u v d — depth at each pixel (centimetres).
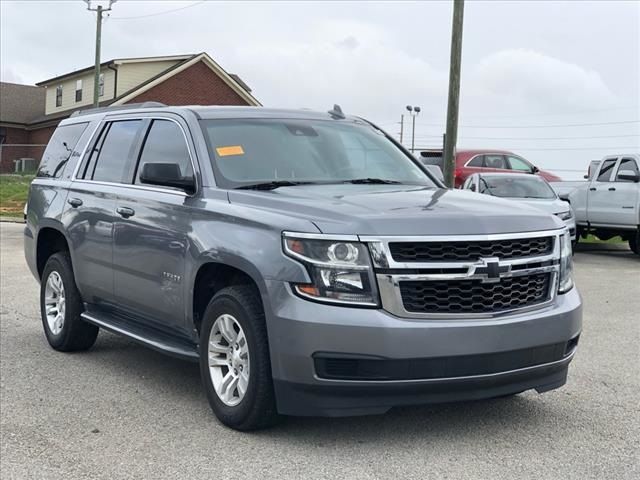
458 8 1616
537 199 1474
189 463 433
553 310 465
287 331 430
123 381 608
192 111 587
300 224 441
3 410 532
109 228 614
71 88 4459
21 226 2105
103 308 665
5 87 5028
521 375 448
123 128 662
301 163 569
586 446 456
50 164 767
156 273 554
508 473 414
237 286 482
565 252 490
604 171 1639
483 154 2128
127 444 464
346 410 427
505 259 446
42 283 739
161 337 579
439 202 484
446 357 421
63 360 678
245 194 502
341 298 423
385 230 428
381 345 414
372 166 605
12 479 414
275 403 458
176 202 539
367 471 418
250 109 614
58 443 468
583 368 641
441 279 427
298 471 419
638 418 509
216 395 494
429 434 476
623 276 1255
